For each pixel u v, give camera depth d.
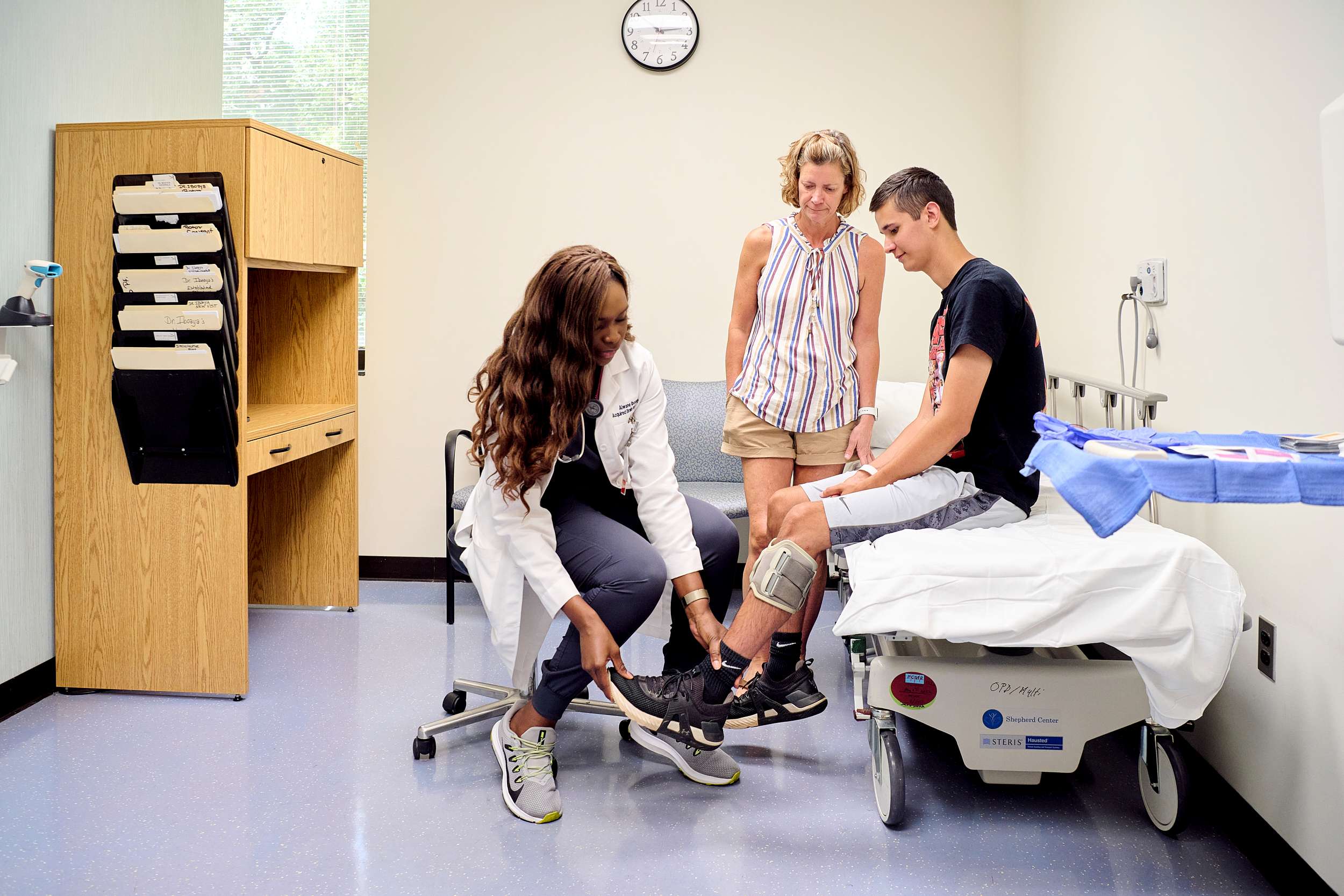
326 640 3.39
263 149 2.82
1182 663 1.81
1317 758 1.78
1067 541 1.95
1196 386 2.31
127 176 2.74
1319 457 1.40
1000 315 2.07
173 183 2.71
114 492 2.83
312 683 2.97
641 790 2.29
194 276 2.71
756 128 3.97
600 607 2.12
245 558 2.81
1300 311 1.83
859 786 2.32
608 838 2.06
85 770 2.37
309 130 4.20
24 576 2.76
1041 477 2.64
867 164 3.97
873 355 2.70
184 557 2.83
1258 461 1.39
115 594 2.86
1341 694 1.71
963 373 2.05
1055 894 1.87
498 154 4.03
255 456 2.89
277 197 2.93
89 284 2.78
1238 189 2.09
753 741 2.58
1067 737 2.07
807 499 2.23
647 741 2.39
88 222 2.76
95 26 2.96
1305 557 1.84
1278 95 1.92
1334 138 1.35
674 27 3.93
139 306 2.73
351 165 3.50
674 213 4.01
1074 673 2.06
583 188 4.02
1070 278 3.31
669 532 2.23
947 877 1.92
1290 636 1.89
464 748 2.52
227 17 4.18
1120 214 2.83
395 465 4.15
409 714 2.74
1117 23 2.83
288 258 3.02
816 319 2.55
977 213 3.96
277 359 3.67
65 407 2.82
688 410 3.89
